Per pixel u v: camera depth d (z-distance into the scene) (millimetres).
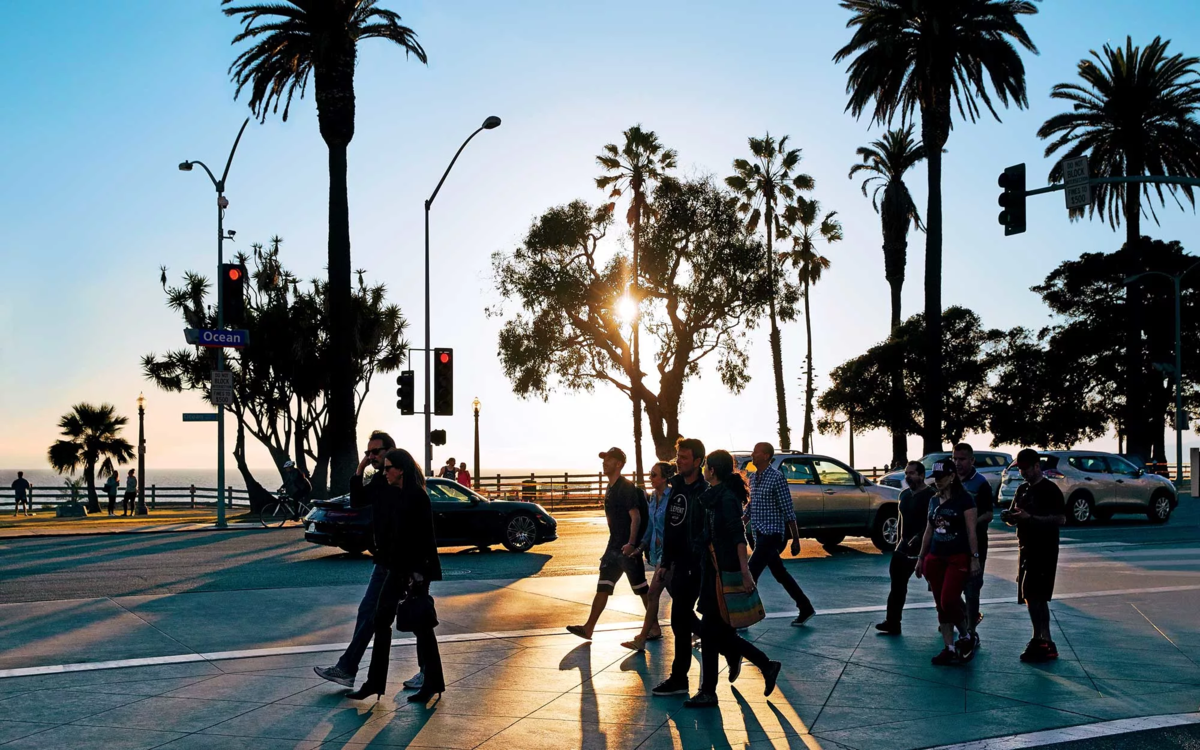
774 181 53062
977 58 36031
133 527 26219
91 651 9102
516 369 42375
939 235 37344
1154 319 56125
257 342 37656
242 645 9430
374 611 7695
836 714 7168
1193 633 10188
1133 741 6527
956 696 7664
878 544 19078
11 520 32219
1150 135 44062
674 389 43281
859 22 38312
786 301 44562
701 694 7363
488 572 15617
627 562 9703
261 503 37562
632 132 46000
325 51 30734
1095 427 56688
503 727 6758
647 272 42719
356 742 6367
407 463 7430
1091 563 16672
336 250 31156
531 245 42531
